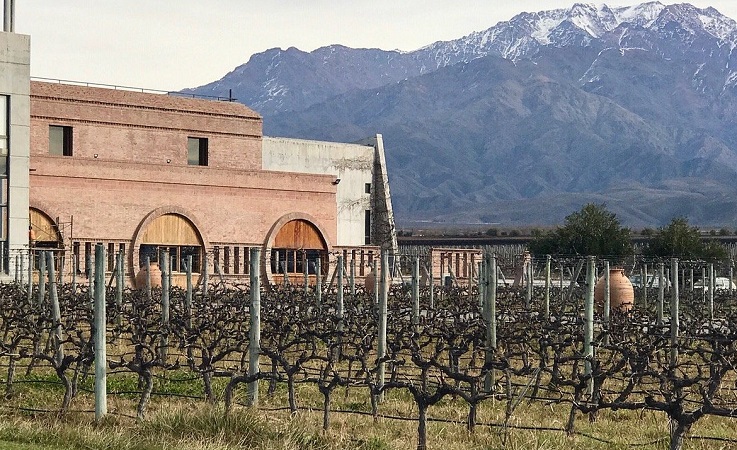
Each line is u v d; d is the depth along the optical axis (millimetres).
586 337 27375
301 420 21766
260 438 20125
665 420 24125
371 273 62000
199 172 69500
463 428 22359
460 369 29297
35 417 22719
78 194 64375
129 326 35344
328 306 43000
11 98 58844
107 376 29547
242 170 71375
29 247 58531
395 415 24250
